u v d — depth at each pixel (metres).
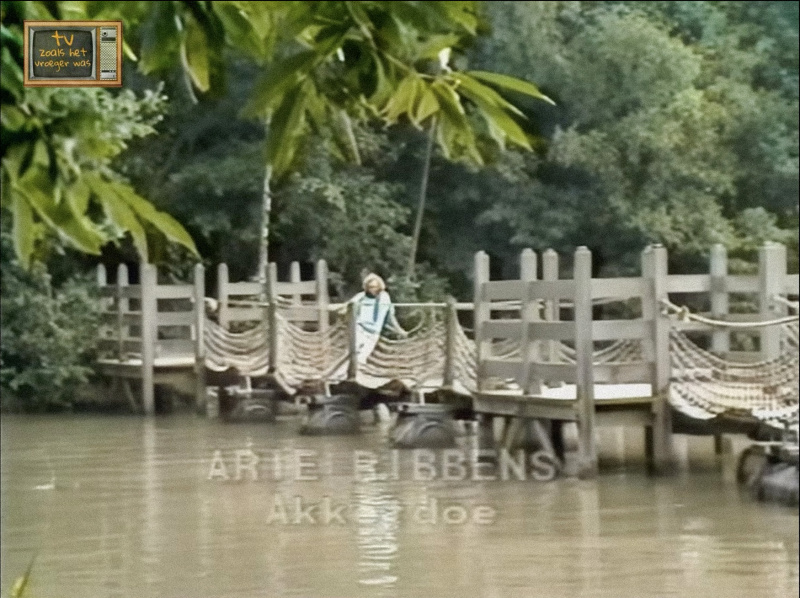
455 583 30.72
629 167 53.56
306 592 29.80
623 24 53.75
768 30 58.00
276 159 10.77
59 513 33.91
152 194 42.66
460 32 11.00
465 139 10.94
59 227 9.88
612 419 38.94
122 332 48.19
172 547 31.81
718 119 54.75
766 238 53.78
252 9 10.82
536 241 52.31
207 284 47.75
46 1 10.37
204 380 46.09
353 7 10.80
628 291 39.06
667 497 36.75
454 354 41.09
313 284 45.97
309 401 42.28
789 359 39.00
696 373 39.09
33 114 9.98
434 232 50.47
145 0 10.71
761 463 37.62
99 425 44.31
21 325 47.50
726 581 31.45
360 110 10.99
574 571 31.77
